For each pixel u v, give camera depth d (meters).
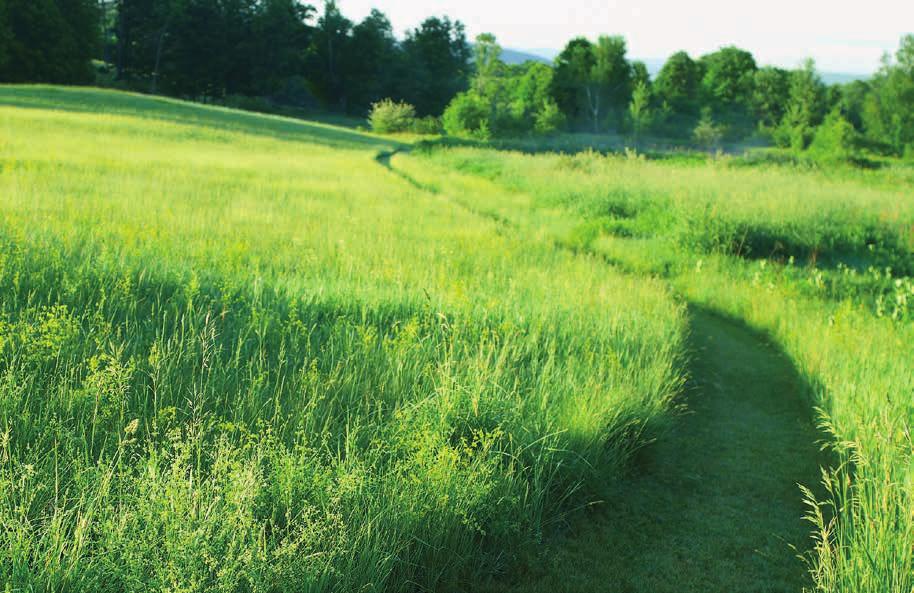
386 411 5.40
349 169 29.86
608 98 107.50
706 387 7.79
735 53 119.62
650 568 4.29
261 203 16.86
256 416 4.93
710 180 23.88
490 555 4.25
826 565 3.88
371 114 78.56
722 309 11.70
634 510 5.00
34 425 4.36
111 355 5.42
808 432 6.57
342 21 111.44
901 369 7.09
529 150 51.66
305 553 3.59
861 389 6.52
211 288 7.97
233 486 3.73
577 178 25.52
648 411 6.12
